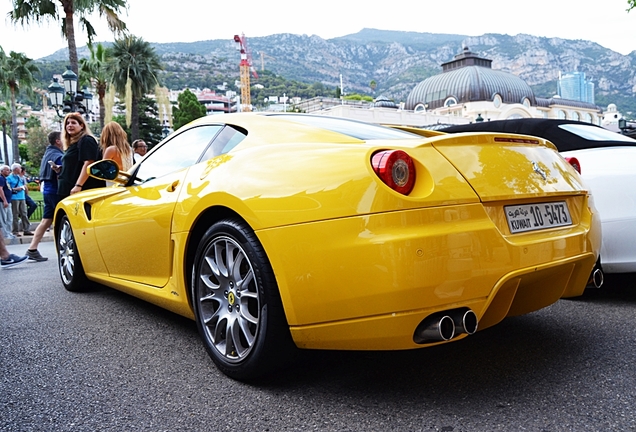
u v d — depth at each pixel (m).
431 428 1.98
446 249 2.01
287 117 2.96
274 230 2.22
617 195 3.61
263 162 2.44
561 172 2.64
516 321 3.34
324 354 2.77
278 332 2.29
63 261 4.70
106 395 2.38
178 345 3.04
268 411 2.17
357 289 2.03
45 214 7.19
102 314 3.79
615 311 3.53
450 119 85.31
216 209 2.59
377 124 3.20
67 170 6.02
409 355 2.74
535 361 2.62
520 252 2.19
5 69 57.91
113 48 39.47
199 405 2.25
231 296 2.50
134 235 3.27
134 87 40.22
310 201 2.16
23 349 3.08
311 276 2.13
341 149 2.26
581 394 2.23
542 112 122.19
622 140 4.33
